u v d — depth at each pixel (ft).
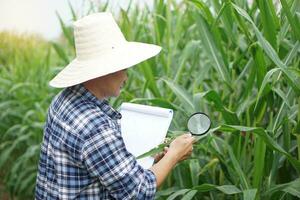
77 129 5.67
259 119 8.06
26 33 20.30
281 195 7.70
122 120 7.09
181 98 8.50
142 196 5.83
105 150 5.63
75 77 5.80
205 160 9.01
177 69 10.57
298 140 7.61
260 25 8.55
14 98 16.33
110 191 5.80
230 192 7.26
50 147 5.96
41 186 6.33
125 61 5.89
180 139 6.53
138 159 6.61
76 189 5.82
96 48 5.97
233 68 8.75
